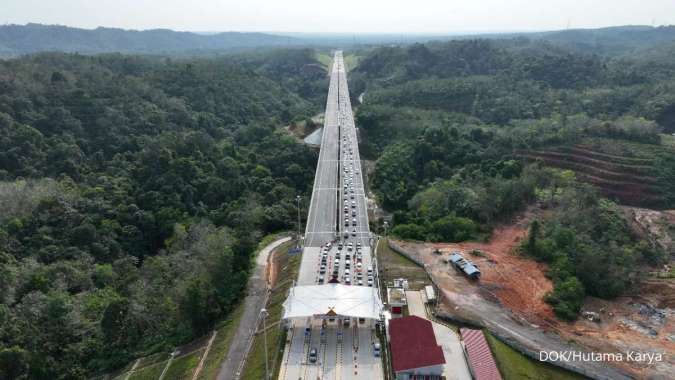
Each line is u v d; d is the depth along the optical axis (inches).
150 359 4965.6
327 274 5457.7
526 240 6230.3
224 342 4790.8
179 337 5206.7
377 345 4234.7
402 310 4734.3
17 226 6589.6
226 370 4340.6
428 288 5068.9
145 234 7509.8
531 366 4168.3
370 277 5369.1
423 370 3811.5
